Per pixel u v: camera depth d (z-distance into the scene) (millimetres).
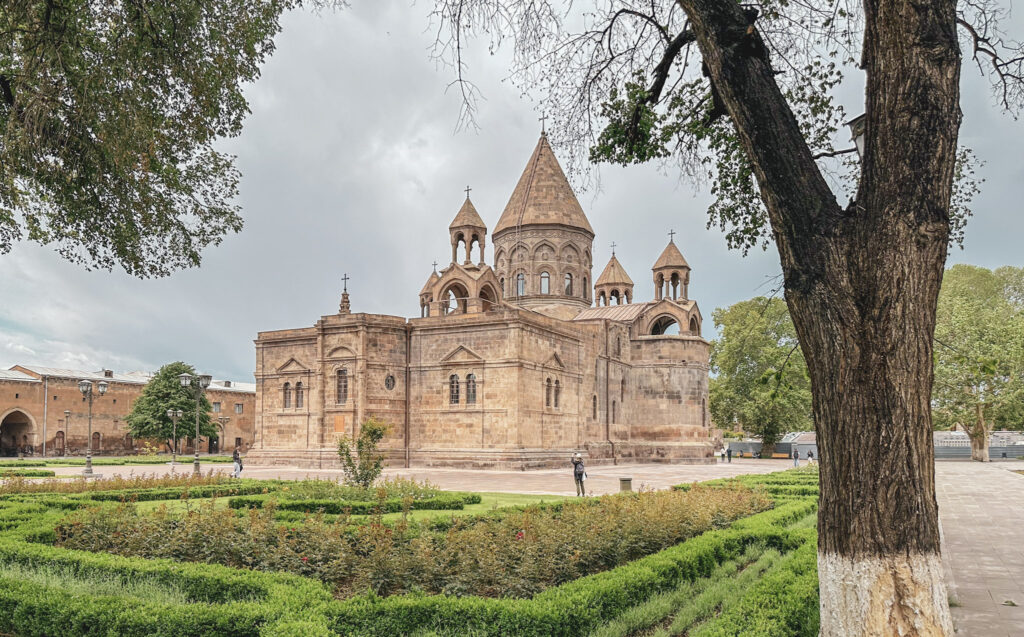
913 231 7047
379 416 50875
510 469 47281
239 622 9102
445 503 24281
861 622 6910
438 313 55531
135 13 16141
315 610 9445
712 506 18953
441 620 9688
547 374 52125
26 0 15039
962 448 90188
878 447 6984
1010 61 10375
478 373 49625
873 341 7059
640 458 65250
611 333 63031
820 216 7520
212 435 87062
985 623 11555
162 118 18219
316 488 26094
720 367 78250
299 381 54219
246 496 26141
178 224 20094
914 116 7102
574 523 15234
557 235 65625
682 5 8367
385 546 12547
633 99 12508
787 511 20094
